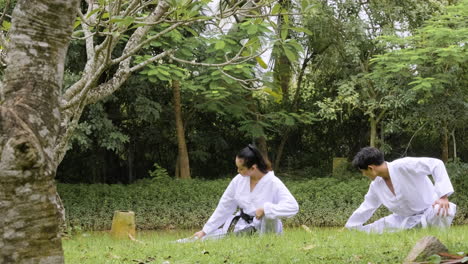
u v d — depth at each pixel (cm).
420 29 1366
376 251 470
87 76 748
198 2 503
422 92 1416
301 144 1917
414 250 407
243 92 1518
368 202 709
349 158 1891
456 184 1488
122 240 693
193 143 1822
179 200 1410
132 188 1466
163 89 1631
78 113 672
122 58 547
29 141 299
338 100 1552
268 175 675
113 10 551
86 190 1421
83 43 1316
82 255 524
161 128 1745
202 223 1376
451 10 1393
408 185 668
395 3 1566
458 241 500
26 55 316
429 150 1842
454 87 1438
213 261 455
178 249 528
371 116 1509
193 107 1664
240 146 1867
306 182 1588
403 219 702
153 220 1355
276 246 520
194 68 1383
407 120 1509
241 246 528
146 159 1811
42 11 316
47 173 308
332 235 595
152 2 586
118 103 1625
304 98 1842
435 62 1353
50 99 319
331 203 1391
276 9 537
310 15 1459
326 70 1681
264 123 1596
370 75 1462
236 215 689
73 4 324
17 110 306
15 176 296
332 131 1884
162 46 1255
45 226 305
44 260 303
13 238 297
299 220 1378
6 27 609
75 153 1697
